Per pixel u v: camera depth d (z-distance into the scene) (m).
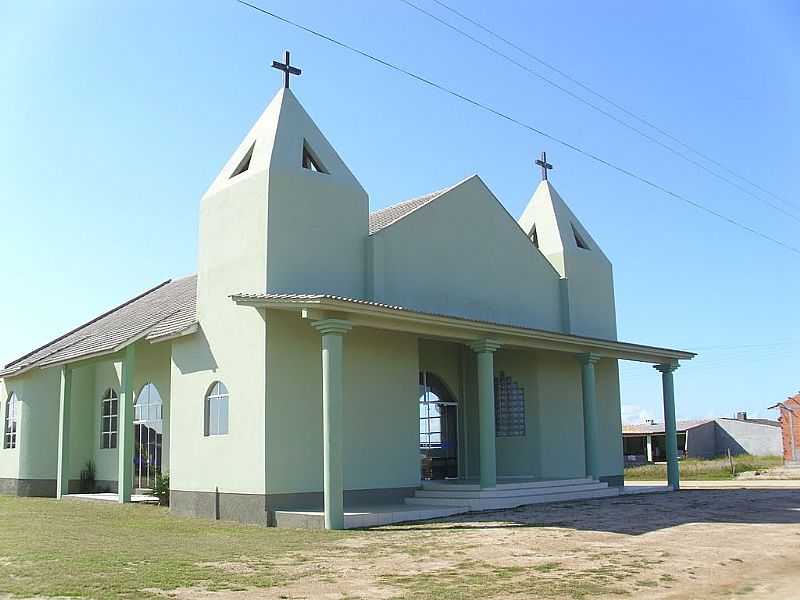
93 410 26.77
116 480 25.08
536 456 23.14
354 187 19.16
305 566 10.52
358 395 17.89
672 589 9.23
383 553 11.65
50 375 26.33
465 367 23.62
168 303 24.91
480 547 12.11
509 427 23.97
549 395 23.69
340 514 14.73
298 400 16.88
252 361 16.92
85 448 26.41
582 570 10.23
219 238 18.67
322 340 15.47
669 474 24.53
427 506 17.55
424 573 10.03
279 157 17.81
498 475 23.73
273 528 15.27
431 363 22.80
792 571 10.34
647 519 15.39
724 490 24.14
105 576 9.58
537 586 9.28
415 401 19.14
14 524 15.73
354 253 18.83
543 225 26.11
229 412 17.42
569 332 24.64
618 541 12.62
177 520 17.00
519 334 19.22
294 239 17.62
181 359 19.31
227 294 18.08
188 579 9.52
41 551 11.60
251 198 17.86
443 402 23.00
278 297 15.20
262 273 17.16
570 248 25.53
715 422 62.34
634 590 9.15
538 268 24.30
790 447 44.53
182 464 18.73
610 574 9.98
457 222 21.59
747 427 61.06
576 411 24.47
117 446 25.22
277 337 16.75
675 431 24.81
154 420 23.67
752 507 17.80
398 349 18.98
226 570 10.17
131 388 21.48
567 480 20.77
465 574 9.97
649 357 24.41
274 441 16.36
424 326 17.19
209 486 17.72
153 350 24.14
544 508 17.50
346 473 17.41
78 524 15.89
